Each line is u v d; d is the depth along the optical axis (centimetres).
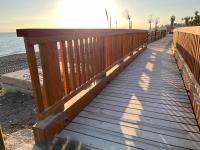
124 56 493
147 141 182
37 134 174
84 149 170
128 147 174
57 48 189
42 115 169
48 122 180
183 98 288
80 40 238
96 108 254
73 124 213
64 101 206
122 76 425
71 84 224
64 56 204
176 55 588
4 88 460
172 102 273
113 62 393
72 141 182
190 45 329
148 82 375
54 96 188
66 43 208
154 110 247
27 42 147
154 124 212
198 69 249
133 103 271
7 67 1223
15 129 280
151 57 691
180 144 177
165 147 173
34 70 157
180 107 256
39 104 166
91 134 194
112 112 242
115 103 271
